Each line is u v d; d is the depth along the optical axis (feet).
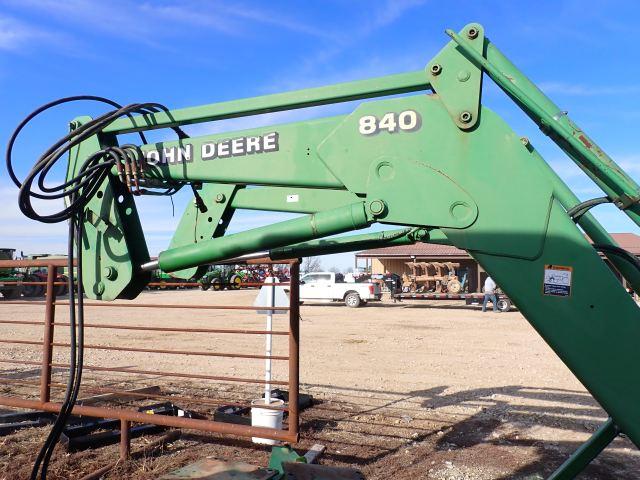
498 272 7.57
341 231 8.38
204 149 10.11
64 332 46.19
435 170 7.94
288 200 12.93
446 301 97.35
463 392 24.35
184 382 25.80
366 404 21.95
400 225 8.14
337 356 34.47
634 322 7.16
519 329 51.72
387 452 16.33
